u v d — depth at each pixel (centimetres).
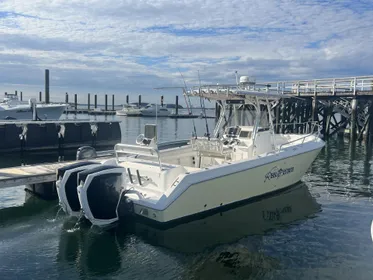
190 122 4566
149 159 732
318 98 2202
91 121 2195
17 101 2862
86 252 551
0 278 470
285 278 488
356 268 517
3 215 723
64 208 661
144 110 5853
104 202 611
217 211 717
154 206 610
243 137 870
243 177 740
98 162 727
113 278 477
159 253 555
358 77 2042
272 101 923
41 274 483
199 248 577
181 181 634
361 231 658
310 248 584
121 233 622
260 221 707
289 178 893
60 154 1859
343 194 924
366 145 1967
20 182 813
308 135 1038
